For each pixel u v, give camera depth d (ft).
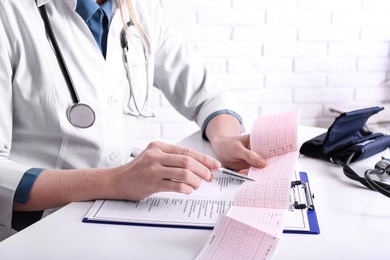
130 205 2.17
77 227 1.96
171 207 2.14
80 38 2.78
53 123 2.65
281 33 6.25
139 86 3.24
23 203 2.26
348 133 2.94
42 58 2.62
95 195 2.23
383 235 1.87
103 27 2.98
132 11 3.18
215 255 1.72
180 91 3.75
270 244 1.71
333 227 1.94
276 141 2.63
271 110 6.56
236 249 1.73
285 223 1.94
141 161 2.20
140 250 1.77
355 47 6.43
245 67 6.32
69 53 2.71
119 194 2.21
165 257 1.72
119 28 3.07
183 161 2.15
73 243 1.82
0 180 2.28
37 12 2.69
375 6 6.29
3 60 2.52
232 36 6.17
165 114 6.35
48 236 1.88
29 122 2.69
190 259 1.71
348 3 6.23
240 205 2.07
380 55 6.51
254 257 1.69
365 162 2.81
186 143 3.27
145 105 3.32
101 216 2.04
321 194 2.30
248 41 6.22
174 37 3.79
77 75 2.71
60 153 2.71
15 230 2.54
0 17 2.57
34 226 1.96
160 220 2.00
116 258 1.72
